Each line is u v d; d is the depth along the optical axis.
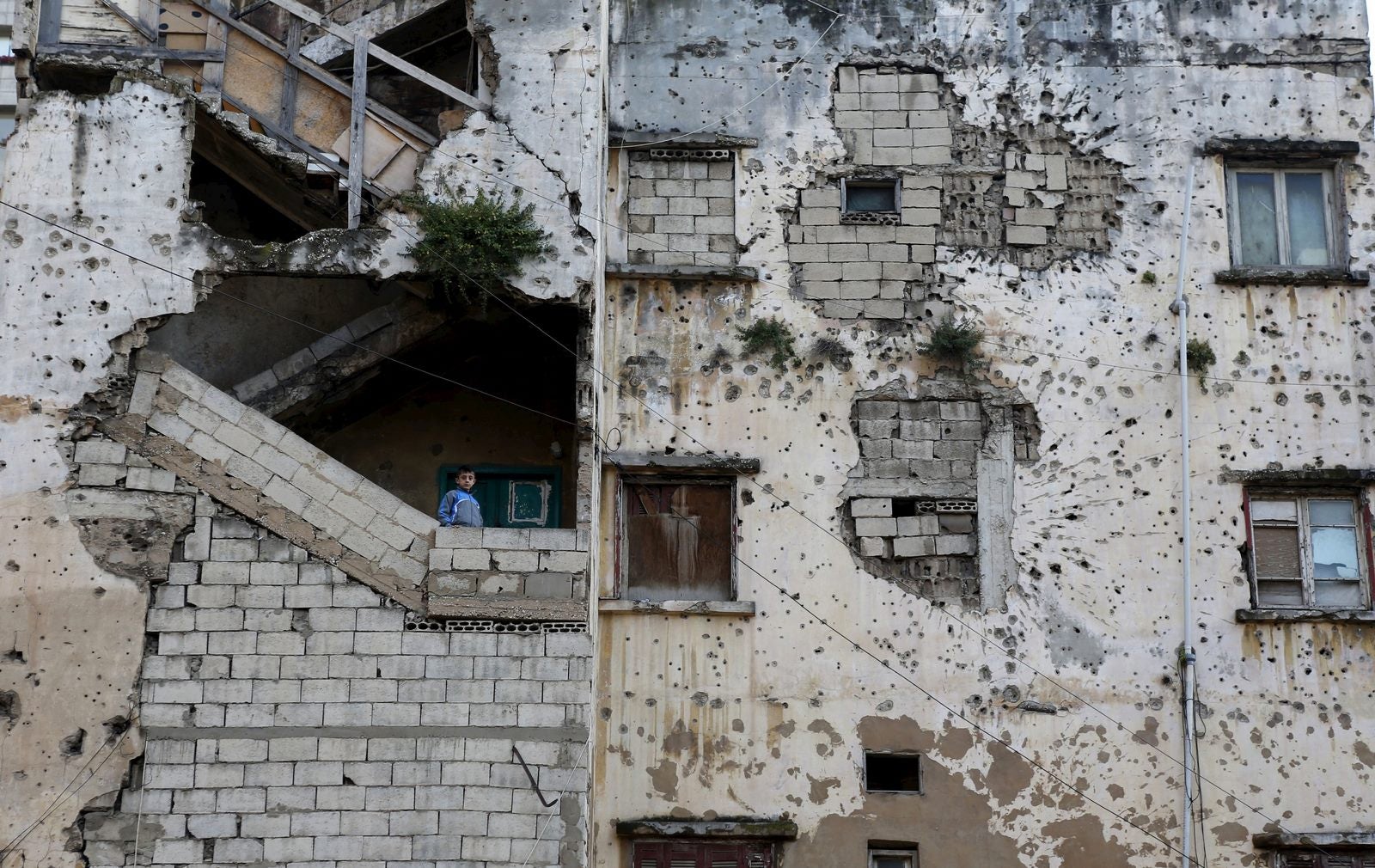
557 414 17.08
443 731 13.63
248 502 14.05
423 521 14.12
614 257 16.94
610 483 16.38
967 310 16.88
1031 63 17.52
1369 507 16.38
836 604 16.08
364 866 13.30
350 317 16.50
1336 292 16.86
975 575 16.22
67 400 14.15
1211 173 17.20
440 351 16.45
